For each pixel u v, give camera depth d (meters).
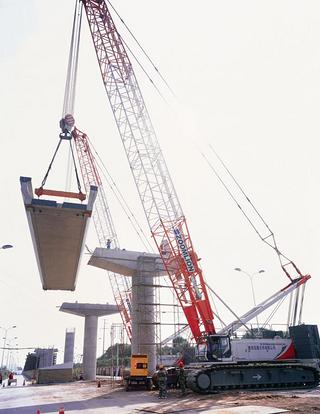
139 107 40.72
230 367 26.73
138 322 42.28
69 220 22.28
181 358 35.22
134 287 44.81
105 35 40.00
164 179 39.97
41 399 27.72
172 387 30.45
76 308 70.56
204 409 17.17
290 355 32.50
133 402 22.39
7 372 137.75
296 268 38.97
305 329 33.34
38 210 20.70
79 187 22.02
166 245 38.00
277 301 38.00
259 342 31.97
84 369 68.69
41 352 113.88
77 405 22.31
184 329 43.56
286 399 19.81
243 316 36.38
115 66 40.31
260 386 27.89
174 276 36.62
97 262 44.81
